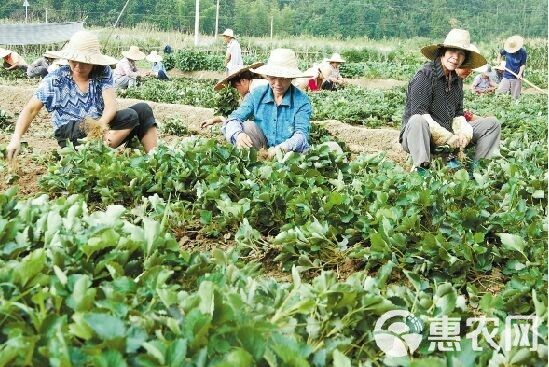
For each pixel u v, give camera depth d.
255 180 6.10
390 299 3.35
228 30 23.41
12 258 3.52
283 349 2.54
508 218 5.18
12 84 19.77
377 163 6.80
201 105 15.73
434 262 4.63
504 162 6.84
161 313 2.86
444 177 6.53
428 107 7.60
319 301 3.15
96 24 77.69
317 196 5.42
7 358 2.44
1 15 72.75
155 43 44.44
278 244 4.96
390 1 87.38
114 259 3.38
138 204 6.11
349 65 32.31
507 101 16.73
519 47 19.50
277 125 7.44
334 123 12.52
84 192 6.24
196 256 3.62
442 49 7.56
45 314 2.76
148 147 7.87
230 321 2.73
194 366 2.50
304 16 90.19
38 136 11.14
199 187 5.89
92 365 2.47
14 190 4.32
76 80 7.51
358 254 4.78
